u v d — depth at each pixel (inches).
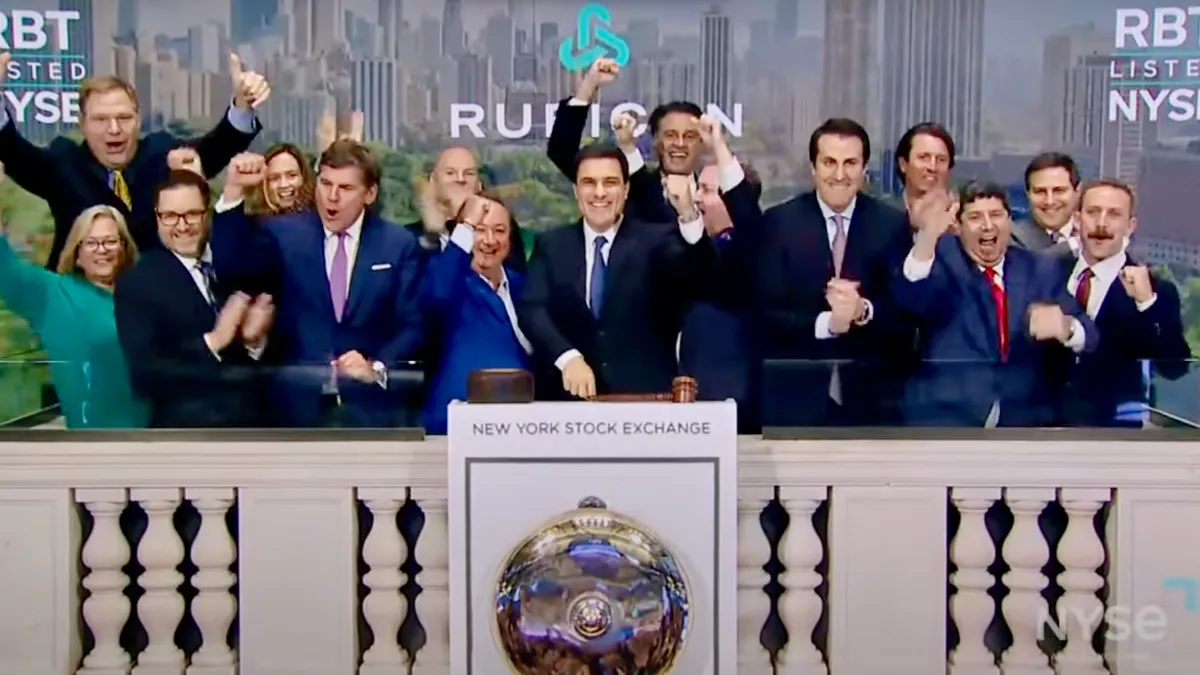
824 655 100.2
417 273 110.3
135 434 101.3
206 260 109.3
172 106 108.9
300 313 110.0
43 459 96.0
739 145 109.0
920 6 108.0
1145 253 109.0
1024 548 97.3
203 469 96.3
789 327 110.3
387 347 110.3
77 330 109.3
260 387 109.3
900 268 109.7
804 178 109.1
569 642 80.7
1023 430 102.6
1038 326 109.7
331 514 96.3
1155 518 95.8
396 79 108.7
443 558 97.4
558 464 81.8
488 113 109.0
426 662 98.0
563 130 109.0
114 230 109.1
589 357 111.1
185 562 103.0
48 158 108.9
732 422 81.7
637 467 81.7
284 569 96.6
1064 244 109.3
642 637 80.8
